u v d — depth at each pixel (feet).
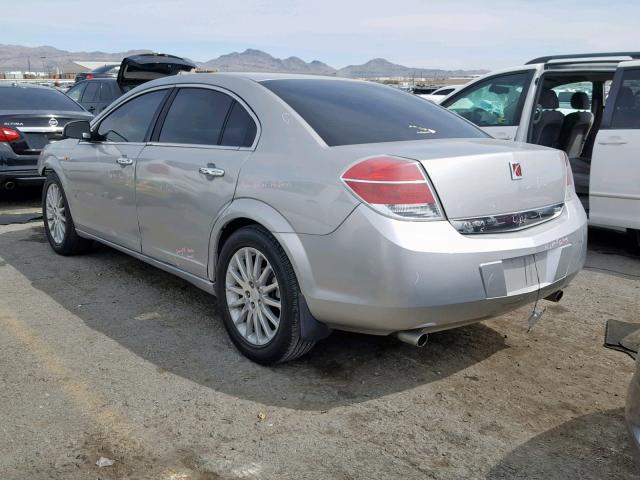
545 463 8.43
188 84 13.50
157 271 16.56
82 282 15.61
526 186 10.27
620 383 10.72
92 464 8.22
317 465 8.29
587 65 18.88
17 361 11.14
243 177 10.98
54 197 17.94
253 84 12.04
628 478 8.14
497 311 9.83
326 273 9.65
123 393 10.07
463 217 9.44
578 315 13.89
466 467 8.31
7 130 23.73
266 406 9.75
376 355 11.63
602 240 21.01
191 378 10.62
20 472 8.02
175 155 12.71
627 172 17.52
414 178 9.11
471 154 9.70
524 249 9.78
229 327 11.59
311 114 11.09
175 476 8.00
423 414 9.61
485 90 21.77
